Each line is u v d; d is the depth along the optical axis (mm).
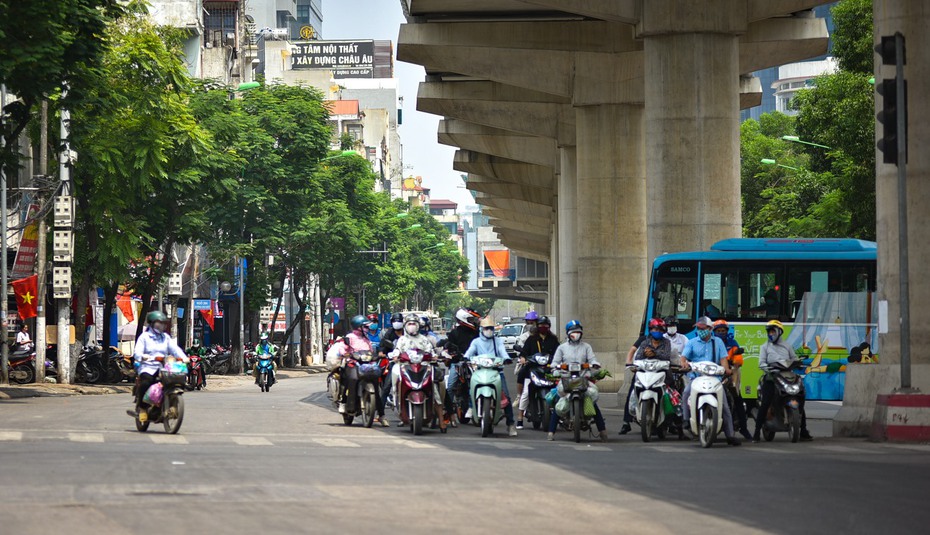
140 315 48719
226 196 47719
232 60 93812
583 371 22266
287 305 108062
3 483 13469
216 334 92062
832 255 32531
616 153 48062
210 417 26906
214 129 49906
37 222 43281
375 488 13516
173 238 47906
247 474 14703
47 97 32688
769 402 22328
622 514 11641
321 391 46688
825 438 22984
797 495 13266
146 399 21875
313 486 13586
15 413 27328
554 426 22766
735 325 32438
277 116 69688
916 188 22625
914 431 21828
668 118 36250
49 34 31219
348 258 77438
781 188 79000
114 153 41438
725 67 36344
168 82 42562
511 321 140875
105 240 43875
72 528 10219
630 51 45188
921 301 22625
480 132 69188
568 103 58031
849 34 54188
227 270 70625
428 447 19953
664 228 36250
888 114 21609
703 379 21188
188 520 10750
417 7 43719
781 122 106938
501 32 45562
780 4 36406
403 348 24156
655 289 33125
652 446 21125
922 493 13523
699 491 13609
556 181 79000
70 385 42688
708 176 36062
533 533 10352
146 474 14484
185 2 81750
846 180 53656
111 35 42094
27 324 52156
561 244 67000
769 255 32719
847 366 23812
